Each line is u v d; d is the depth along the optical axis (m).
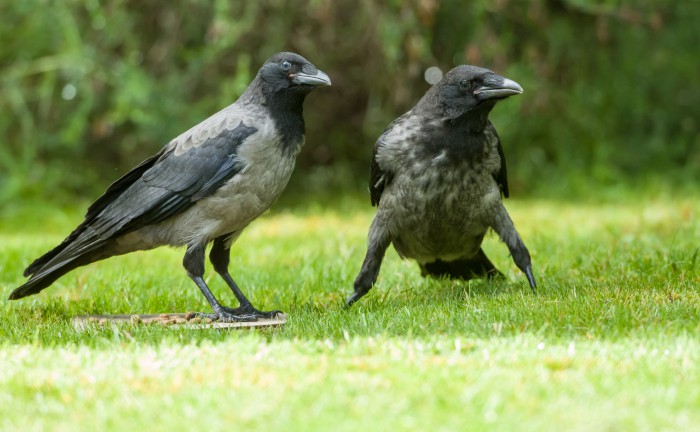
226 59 23.59
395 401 6.68
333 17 23.05
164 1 23.72
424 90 24.59
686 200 22.20
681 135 26.55
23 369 7.87
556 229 17.42
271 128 10.49
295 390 6.96
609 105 25.70
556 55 23.80
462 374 7.23
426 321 9.31
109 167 25.19
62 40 22.95
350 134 26.11
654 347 7.90
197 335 9.17
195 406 6.77
